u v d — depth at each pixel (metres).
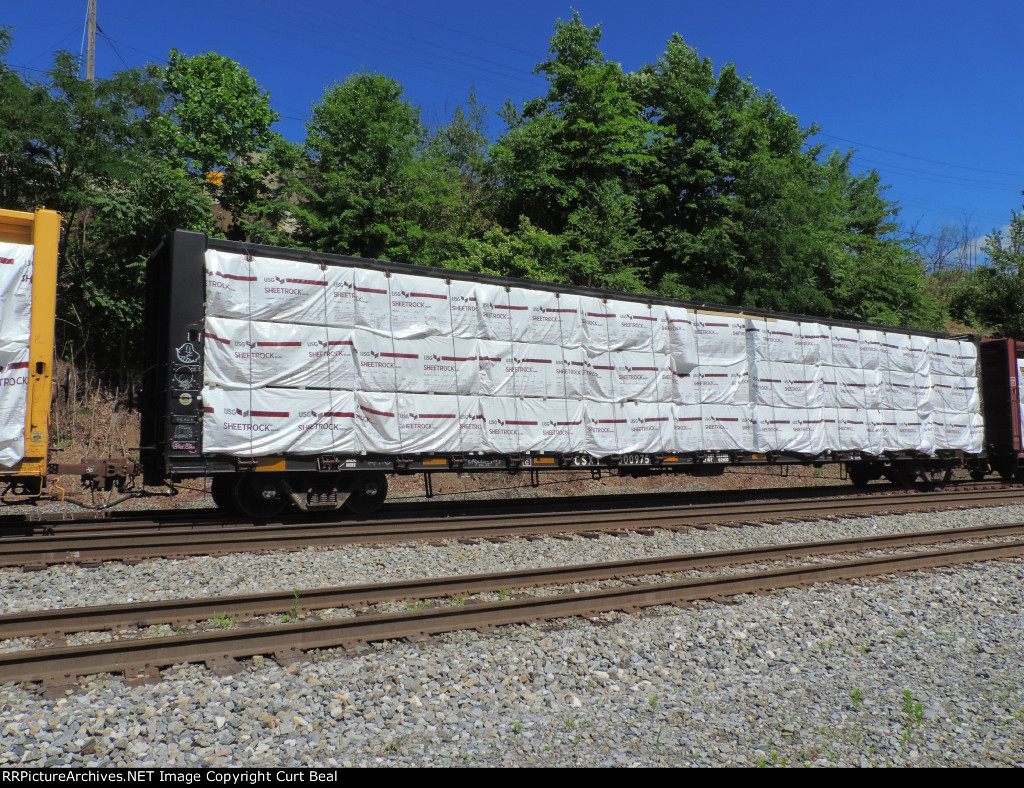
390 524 9.71
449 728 4.19
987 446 20.00
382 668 4.93
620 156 26.59
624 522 11.16
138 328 19.64
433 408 11.31
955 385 18.80
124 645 4.71
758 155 26.53
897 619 6.73
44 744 3.73
